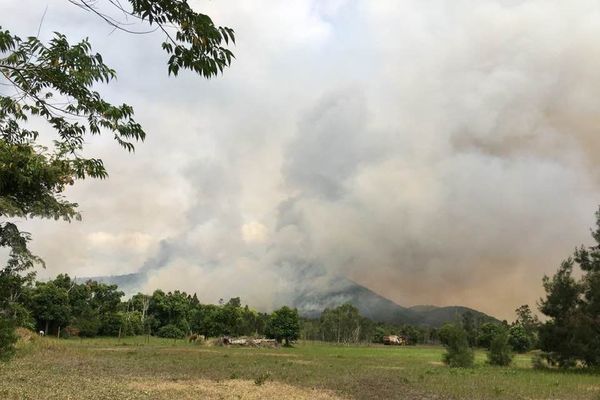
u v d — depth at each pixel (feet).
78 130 22.00
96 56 19.17
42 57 18.47
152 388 57.31
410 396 62.69
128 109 20.35
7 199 49.60
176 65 17.15
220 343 265.75
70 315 295.69
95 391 50.26
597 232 135.74
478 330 345.10
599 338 125.18
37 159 35.01
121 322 337.93
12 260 63.00
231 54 17.02
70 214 54.75
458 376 94.43
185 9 15.74
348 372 97.71
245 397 53.47
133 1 15.60
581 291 131.85
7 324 67.77
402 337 485.56
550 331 130.00
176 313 408.67
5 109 21.04
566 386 79.41
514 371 114.32
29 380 56.59
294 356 167.32
